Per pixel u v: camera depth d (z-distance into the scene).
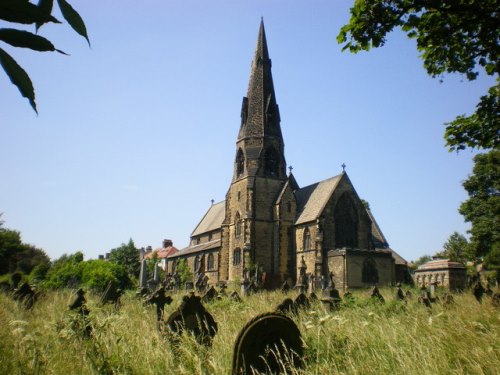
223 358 8.08
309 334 9.58
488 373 7.02
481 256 54.75
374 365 7.52
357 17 9.41
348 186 60.28
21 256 66.19
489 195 54.50
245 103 71.38
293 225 62.59
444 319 11.28
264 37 74.06
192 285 42.91
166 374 7.06
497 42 9.75
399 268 60.75
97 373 6.45
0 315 11.37
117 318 9.49
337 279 51.59
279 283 60.00
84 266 40.03
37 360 6.54
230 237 67.88
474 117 11.78
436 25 9.70
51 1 2.11
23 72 2.02
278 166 67.81
